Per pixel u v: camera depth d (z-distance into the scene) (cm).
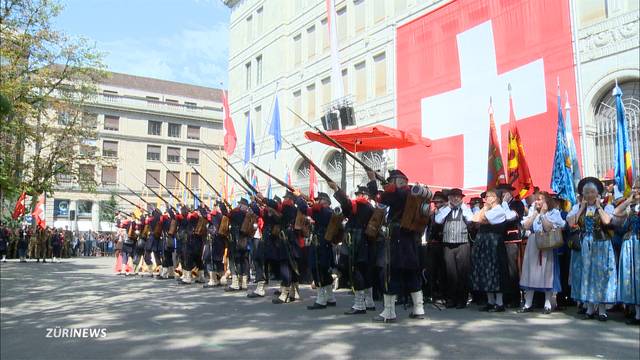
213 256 1141
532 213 763
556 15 1405
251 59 3136
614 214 660
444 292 828
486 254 752
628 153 886
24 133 1991
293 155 2633
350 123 1697
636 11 1295
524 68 1406
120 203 4694
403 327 621
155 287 1162
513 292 812
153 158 4988
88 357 487
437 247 837
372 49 2156
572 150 1119
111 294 1015
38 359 483
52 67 2069
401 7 2022
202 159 5191
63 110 2156
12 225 2936
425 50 1695
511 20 1435
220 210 1149
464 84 1534
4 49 1844
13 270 1852
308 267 930
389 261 658
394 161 1944
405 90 1769
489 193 764
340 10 2398
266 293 1027
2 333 607
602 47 1359
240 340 552
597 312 716
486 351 492
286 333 588
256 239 1234
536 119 1360
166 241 1397
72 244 3581
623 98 1345
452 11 1591
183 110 5150
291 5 2788
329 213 803
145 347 523
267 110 2898
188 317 714
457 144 1540
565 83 1370
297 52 2720
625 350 496
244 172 2895
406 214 647
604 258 663
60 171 2177
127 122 4875
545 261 731
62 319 703
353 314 732
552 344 523
